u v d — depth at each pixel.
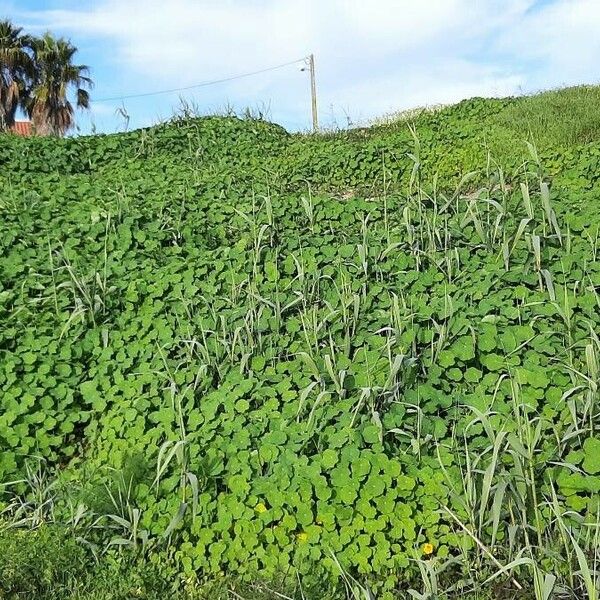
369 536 3.40
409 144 10.84
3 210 7.29
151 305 5.51
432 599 2.98
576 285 4.67
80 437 4.59
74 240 6.53
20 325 5.26
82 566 3.42
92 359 5.06
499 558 3.27
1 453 4.17
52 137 11.73
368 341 4.57
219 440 3.96
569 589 3.02
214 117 13.37
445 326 4.46
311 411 3.91
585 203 6.34
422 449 3.78
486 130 11.35
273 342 4.83
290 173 10.20
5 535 3.60
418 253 5.43
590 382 3.56
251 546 3.42
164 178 9.55
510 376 4.07
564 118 11.08
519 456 3.27
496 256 5.38
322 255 5.91
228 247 6.42
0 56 28.70
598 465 3.47
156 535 3.57
